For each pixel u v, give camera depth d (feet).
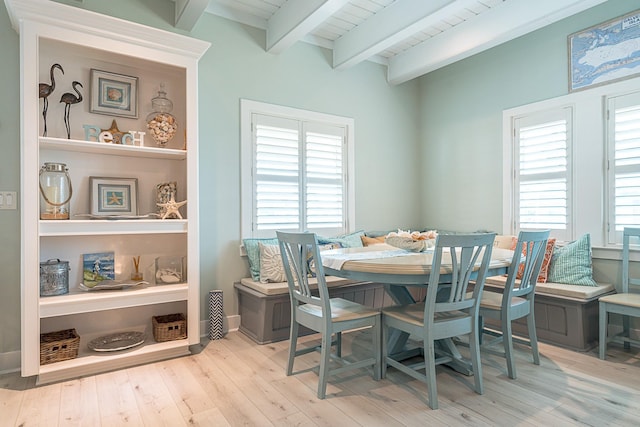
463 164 14.05
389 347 8.49
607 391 7.09
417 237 8.77
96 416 6.39
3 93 8.23
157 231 8.86
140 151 8.99
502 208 12.75
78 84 8.66
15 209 8.35
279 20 11.12
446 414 6.33
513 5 10.54
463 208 14.05
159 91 9.66
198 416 6.37
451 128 14.46
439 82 14.93
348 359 8.80
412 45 13.58
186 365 8.54
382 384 7.48
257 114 11.70
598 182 10.39
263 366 8.46
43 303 7.58
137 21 9.78
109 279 9.29
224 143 11.08
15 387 7.46
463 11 11.31
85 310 7.97
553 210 11.45
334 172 13.37
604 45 10.24
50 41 8.11
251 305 10.53
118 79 9.43
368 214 14.26
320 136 13.01
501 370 8.07
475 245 6.61
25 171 7.38
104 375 8.00
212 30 10.93
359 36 12.13
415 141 15.58
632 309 8.18
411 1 10.34
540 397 6.88
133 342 9.07
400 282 7.02
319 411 6.48
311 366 8.45
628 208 9.92
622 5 9.89
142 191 9.82
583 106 10.68
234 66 11.29
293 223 12.39
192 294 9.20
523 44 12.13
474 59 13.62
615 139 10.13
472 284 11.38
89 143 8.20
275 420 6.22
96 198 9.10
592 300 9.07
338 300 8.57
